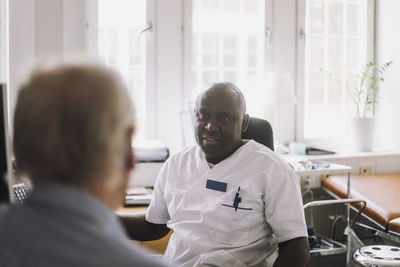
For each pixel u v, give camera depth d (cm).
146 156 270
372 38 376
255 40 348
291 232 154
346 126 375
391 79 366
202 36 334
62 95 60
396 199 270
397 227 242
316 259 326
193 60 334
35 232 56
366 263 209
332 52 369
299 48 354
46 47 289
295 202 157
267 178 159
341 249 268
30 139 60
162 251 237
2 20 289
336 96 373
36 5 286
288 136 358
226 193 160
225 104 158
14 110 62
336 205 341
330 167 276
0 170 102
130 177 71
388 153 350
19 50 284
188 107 312
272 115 352
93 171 61
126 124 64
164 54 324
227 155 165
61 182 61
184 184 168
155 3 321
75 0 299
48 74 61
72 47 300
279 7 348
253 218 159
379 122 379
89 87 60
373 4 375
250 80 348
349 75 374
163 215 179
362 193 281
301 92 357
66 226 56
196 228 160
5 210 61
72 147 60
